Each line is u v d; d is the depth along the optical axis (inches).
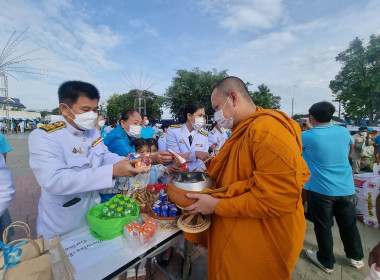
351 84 954.1
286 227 43.9
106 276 40.6
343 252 101.1
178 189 46.6
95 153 63.8
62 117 59.3
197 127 115.3
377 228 123.0
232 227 45.9
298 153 39.2
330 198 83.0
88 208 61.1
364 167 244.1
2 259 29.3
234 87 50.8
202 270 87.1
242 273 45.9
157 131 520.1
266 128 40.1
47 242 37.4
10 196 51.2
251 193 40.9
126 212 54.6
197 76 1106.7
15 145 448.1
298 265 92.4
